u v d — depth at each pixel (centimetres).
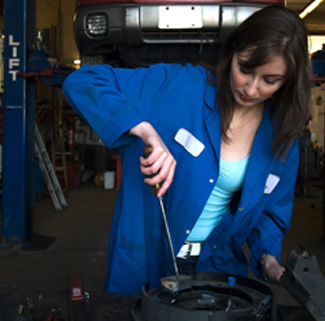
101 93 113
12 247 382
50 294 105
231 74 110
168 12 312
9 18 363
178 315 83
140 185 128
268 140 121
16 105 375
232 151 122
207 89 122
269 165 121
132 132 108
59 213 553
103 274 332
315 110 1098
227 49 112
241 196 122
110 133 108
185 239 123
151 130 106
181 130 119
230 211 134
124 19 316
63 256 374
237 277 103
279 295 288
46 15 841
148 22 314
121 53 338
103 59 360
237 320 82
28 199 398
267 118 120
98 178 807
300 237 450
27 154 391
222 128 117
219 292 101
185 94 122
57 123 771
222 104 116
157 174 99
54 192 566
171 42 320
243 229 127
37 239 407
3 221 388
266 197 127
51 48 855
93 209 588
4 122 378
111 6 318
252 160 120
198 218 124
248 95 105
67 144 812
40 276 326
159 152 99
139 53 335
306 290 82
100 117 110
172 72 127
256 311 85
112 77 124
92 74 121
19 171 382
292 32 97
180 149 120
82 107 115
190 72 125
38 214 542
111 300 103
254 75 101
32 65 368
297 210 604
